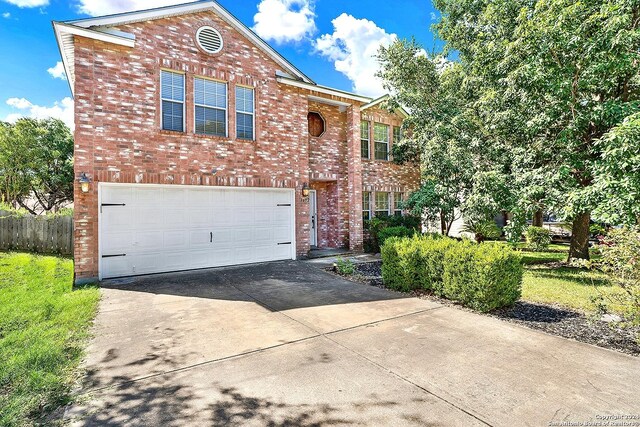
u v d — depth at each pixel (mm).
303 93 11227
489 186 8539
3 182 17875
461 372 3457
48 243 10977
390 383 3244
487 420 2668
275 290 6996
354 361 3719
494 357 3811
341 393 3072
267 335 4508
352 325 4895
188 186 9000
